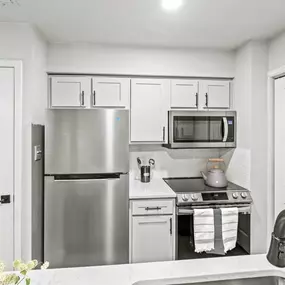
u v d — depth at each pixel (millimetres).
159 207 2395
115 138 2275
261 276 1076
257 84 2518
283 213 915
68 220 2254
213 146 2740
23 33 2096
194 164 3193
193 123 2705
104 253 2299
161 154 3143
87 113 2238
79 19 2049
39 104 2322
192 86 2797
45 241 2246
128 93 2709
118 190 2299
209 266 1112
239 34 2375
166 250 2408
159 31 2297
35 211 2197
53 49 2559
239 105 2734
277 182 2473
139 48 2670
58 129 2215
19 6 1832
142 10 1902
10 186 2088
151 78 2750
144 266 1121
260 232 2539
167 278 1018
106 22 2107
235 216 2400
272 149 2518
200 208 2410
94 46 2604
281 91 2406
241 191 2516
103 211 2285
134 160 3096
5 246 2084
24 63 2098
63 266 2264
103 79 2666
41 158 2367
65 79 2613
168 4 1816
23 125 2098
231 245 2379
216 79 2848
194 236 2359
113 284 970
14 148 2090
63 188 2242
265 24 2162
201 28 2238
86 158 2244
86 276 1032
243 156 2646
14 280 716
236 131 2785
